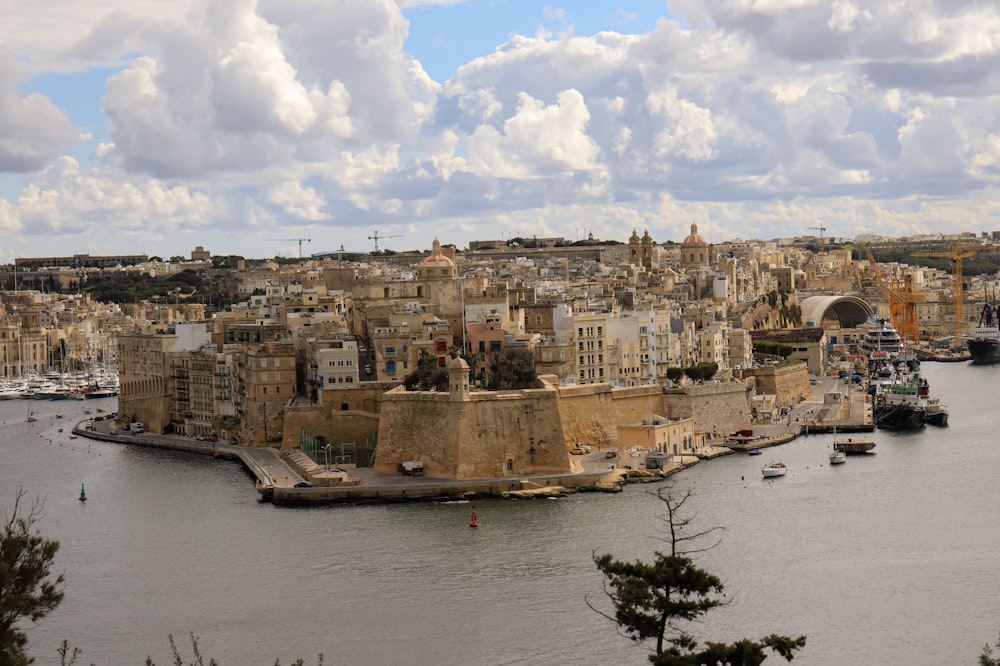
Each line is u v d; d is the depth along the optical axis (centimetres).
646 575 14112
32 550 12988
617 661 18438
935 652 18675
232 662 18938
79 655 19462
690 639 14300
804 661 18388
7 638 12381
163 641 19900
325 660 18862
